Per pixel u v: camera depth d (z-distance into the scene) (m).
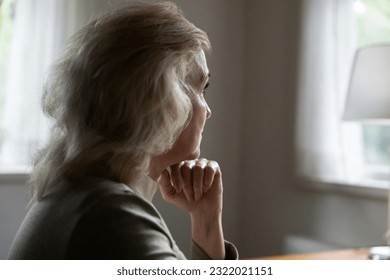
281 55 4.62
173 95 1.16
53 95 1.25
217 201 1.62
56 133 1.25
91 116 1.14
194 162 1.65
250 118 4.98
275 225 4.70
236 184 5.06
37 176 1.23
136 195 1.10
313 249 4.27
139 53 1.14
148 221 1.06
